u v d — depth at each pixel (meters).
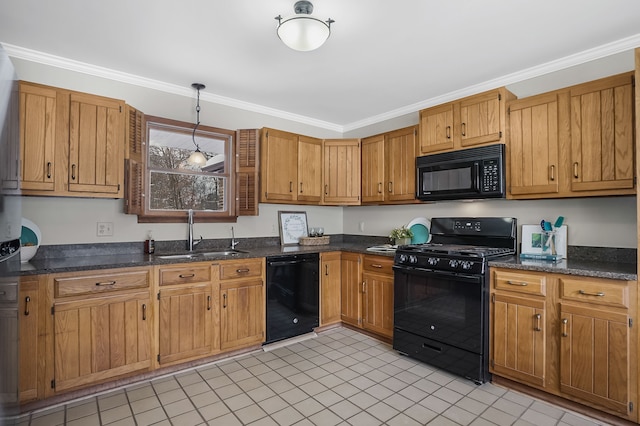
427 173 3.12
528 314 2.21
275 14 2.03
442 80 3.03
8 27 2.18
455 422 1.95
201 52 2.52
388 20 2.09
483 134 2.74
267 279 3.04
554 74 2.69
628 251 2.32
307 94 3.38
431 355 2.67
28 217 2.46
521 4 1.93
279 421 1.96
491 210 3.05
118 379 2.33
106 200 2.78
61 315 2.09
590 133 2.25
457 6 1.95
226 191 3.47
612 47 2.39
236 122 3.58
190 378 2.48
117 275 2.29
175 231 3.14
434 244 3.20
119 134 2.57
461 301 2.49
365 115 4.07
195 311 2.62
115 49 2.47
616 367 1.87
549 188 2.44
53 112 2.30
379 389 2.33
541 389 2.16
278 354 2.94
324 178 3.87
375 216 4.11
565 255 2.58
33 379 2.00
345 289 3.57
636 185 1.96
